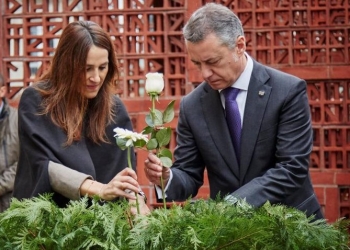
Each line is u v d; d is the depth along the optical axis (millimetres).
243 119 4672
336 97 6742
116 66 4578
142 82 6895
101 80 4469
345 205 6742
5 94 6480
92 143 4574
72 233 3574
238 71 4527
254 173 4676
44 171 4375
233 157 4691
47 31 6883
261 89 4672
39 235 3604
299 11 6695
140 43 6824
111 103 4621
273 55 6707
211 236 3521
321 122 6738
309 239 3742
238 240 3564
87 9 6836
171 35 6758
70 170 4352
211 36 4355
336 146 6754
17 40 6895
